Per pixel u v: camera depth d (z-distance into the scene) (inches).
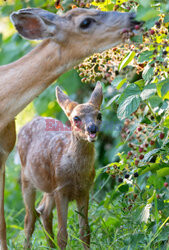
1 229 343.3
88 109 335.6
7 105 291.6
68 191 353.7
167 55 287.4
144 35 282.8
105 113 446.0
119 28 285.3
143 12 268.1
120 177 336.5
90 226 365.1
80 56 291.0
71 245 353.1
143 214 297.3
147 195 329.4
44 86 293.9
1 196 340.5
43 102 501.0
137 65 320.8
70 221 381.7
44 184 378.9
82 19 285.3
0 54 500.1
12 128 339.3
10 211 528.1
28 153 397.4
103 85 369.1
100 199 462.0
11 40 504.4
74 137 346.6
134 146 319.6
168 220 304.7
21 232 423.2
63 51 289.9
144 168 305.0
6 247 345.4
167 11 268.2
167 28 285.0
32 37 291.0
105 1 316.8
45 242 385.7
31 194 399.2
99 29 287.3
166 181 296.5
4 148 335.6
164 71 295.6
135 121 337.4
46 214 392.8
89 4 323.6
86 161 347.3
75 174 348.2
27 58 293.1
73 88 467.5
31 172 390.3
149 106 310.3
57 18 288.2
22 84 290.7
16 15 286.0
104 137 478.6
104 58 329.7
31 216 394.0
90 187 357.1
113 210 386.0
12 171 575.8
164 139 307.9
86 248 338.3
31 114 529.7
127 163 333.4
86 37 287.7
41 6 446.3
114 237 330.3
